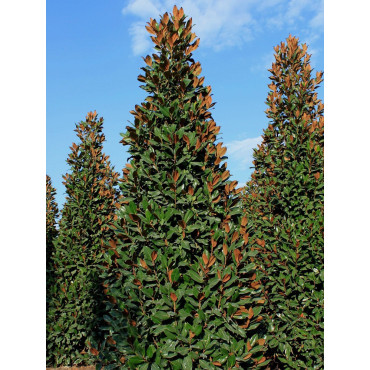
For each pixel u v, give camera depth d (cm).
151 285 325
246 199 830
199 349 305
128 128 382
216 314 314
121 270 343
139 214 348
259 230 611
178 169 355
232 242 342
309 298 507
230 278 325
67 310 736
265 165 645
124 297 339
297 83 634
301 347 496
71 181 794
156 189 354
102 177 834
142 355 307
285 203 564
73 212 779
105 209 791
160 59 398
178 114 379
